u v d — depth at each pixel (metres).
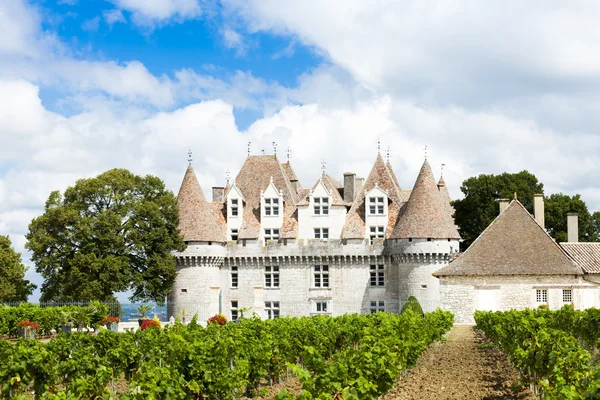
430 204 77.19
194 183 81.62
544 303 66.25
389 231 80.38
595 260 68.06
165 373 21.70
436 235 76.12
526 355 26.44
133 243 74.81
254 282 81.31
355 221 81.00
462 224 98.25
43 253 73.25
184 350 24.05
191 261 79.19
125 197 76.38
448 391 27.45
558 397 19.39
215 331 34.19
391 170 88.44
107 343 32.84
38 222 73.69
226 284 81.81
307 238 81.38
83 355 28.44
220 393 24.58
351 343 41.25
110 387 32.28
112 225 73.19
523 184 95.88
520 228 69.06
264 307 80.81
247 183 85.25
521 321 33.84
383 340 28.94
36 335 57.28
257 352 29.14
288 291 80.62
